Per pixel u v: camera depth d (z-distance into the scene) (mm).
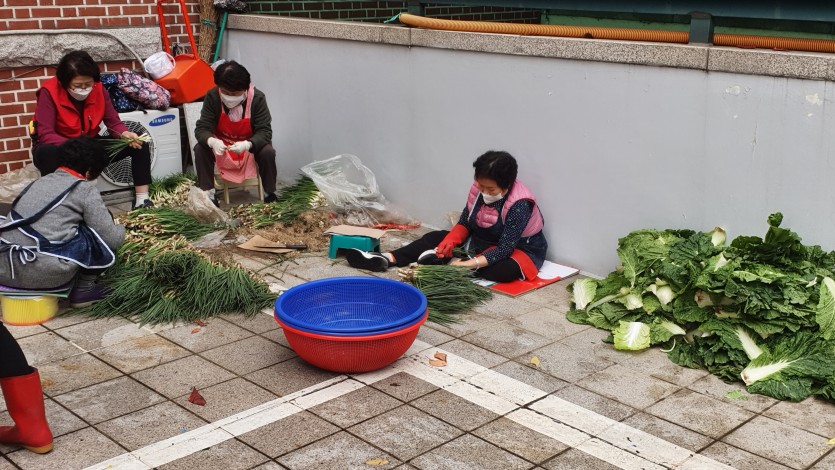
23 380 3445
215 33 8039
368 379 4188
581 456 3518
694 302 4480
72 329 4770
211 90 6777
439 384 4137
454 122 6320
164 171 7488
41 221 4715
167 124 7402
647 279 4723
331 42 7121
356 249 5805
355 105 7070
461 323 4898
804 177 4672
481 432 3699
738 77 4789
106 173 7090
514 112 5910
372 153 7043
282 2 8242
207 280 5074
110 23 7340
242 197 7457
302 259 5957
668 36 5859
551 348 4570
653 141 5227
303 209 6684
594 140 5508
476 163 5402
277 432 3688
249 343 4605
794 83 4590
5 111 6930
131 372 4254
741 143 4867
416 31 6383
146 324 4840
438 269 5285
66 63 5969
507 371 4293
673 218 5246
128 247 5484
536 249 5684
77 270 4902
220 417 3814
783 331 4219
